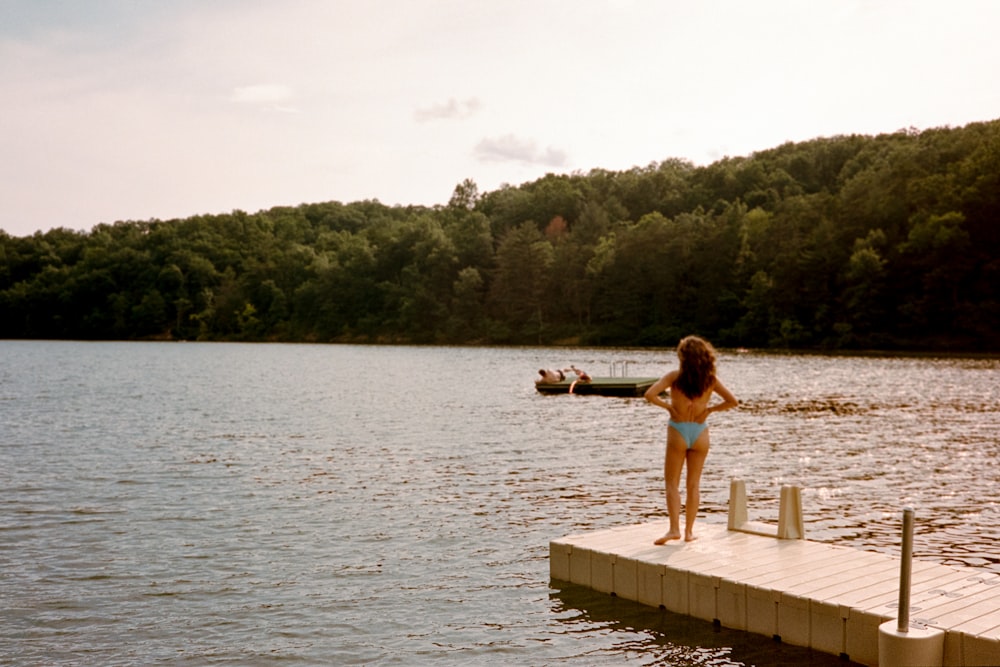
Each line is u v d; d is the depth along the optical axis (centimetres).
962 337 7331
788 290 8306
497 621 870
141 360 8094
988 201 7319
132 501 1491
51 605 938
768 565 854
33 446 2219
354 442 2283
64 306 14725
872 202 8475
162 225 16850
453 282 12238
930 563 869
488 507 1425
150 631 861
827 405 3139
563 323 11044
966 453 1978
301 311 13788
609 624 838
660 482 1645
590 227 12612
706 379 918
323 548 1170
